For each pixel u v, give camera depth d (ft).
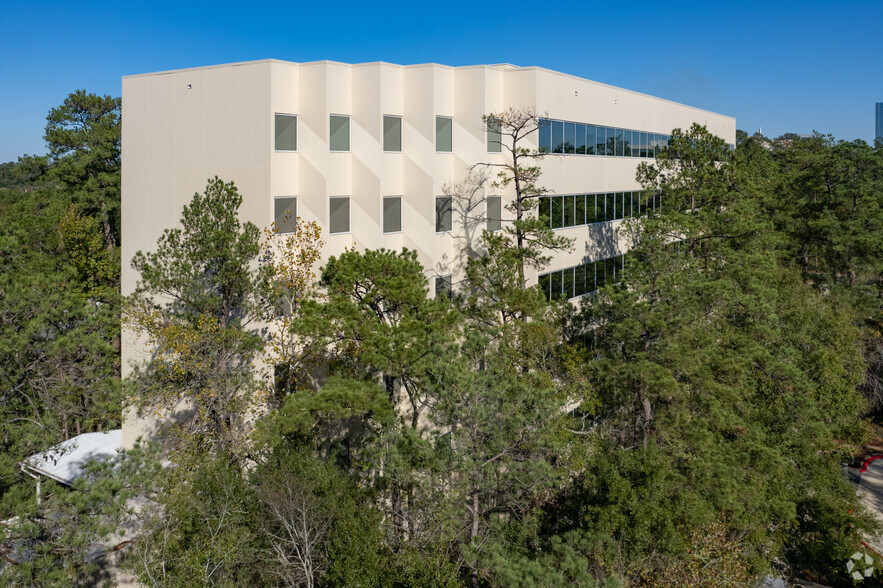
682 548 67.05
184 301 79.20
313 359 81.20
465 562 64.44
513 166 109.70
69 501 54.44
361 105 95.86
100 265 140.46
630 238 108.17
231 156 92.22
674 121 163.53
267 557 64.59
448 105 104.47
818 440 97.09
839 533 96.68
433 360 68.74
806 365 112.06
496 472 67.21
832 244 185.37
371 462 70.90
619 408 85.87
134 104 101.65
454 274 105.50
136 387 72.90
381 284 75.41
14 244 77.05
